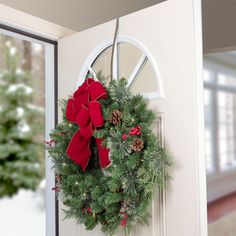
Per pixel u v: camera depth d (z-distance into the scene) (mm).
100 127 1146
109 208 1112
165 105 1122
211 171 4570
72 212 1275
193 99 1039
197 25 1051
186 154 1052
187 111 1054
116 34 1308
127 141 1064
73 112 1202
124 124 1089
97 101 1144
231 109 5094
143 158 1059
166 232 1104
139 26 1224
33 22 1463
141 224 1179
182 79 1073
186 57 1063
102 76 1262
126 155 1074
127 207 1084
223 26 2617
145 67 1225
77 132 1204
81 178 1240
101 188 1162
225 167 4859
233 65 5125
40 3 1499
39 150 4238
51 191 1629
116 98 1144
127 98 1141
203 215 1021
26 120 4215
